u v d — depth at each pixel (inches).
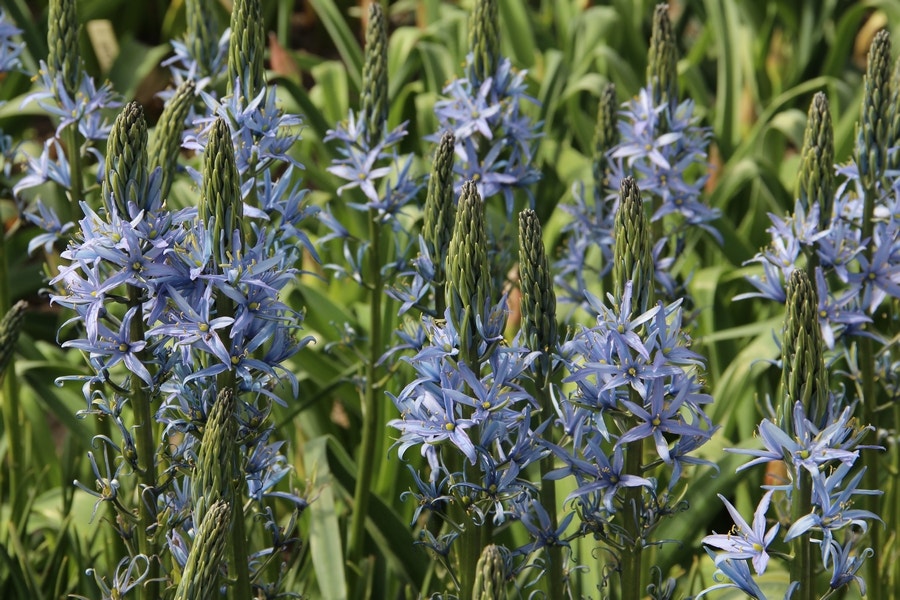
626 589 165.8
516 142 226.1
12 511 259.6
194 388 159.3
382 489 274.1
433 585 233.6
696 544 245.1
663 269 234.8
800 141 367.2
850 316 201.8
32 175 221.1
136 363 151.9
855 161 207.9
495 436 157.9
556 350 160.6
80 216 221.6
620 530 161.2
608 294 153.8
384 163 331.6
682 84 452.4
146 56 431.2
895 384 213.9
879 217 211.9
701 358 152.8
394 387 275.3
